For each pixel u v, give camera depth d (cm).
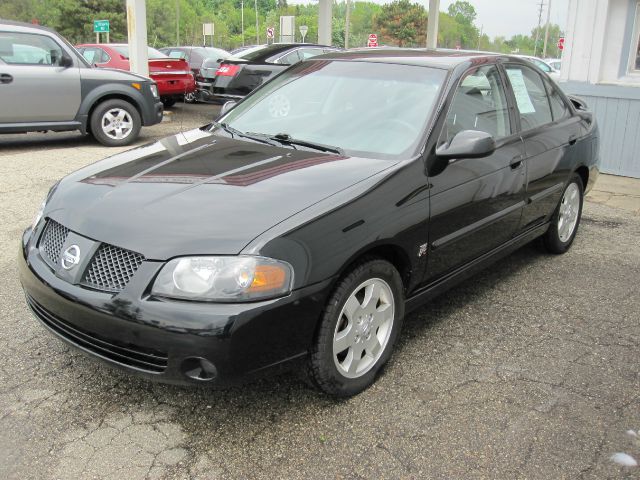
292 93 412
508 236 424
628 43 795
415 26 8362
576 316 410
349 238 284
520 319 403
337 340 292
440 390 318
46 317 298
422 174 330
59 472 252
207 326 248
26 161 827
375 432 283
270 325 259
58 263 286
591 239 576
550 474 259
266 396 308
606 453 272
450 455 269
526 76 462
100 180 320
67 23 6438
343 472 257
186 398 305
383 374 331
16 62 870
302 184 301
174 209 280
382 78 392
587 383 328
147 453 265
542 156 443
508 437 282
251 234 263
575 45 826
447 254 356
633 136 806
